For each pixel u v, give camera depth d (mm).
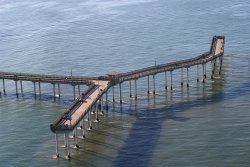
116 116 117938
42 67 166750
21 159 97188
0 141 106688
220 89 133250
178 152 96062
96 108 114250
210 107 120062
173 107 122188
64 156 97000
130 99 130500
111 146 100500
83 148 100000
